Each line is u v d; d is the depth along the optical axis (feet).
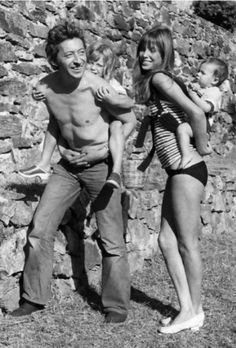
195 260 12.46
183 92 12.24
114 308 12.83
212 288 15.49
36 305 12.75
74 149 12.84
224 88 37.73
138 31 30.68
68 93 12.39
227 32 39.40
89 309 13.37
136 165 19.04
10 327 12.07
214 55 37.32
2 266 12.61
